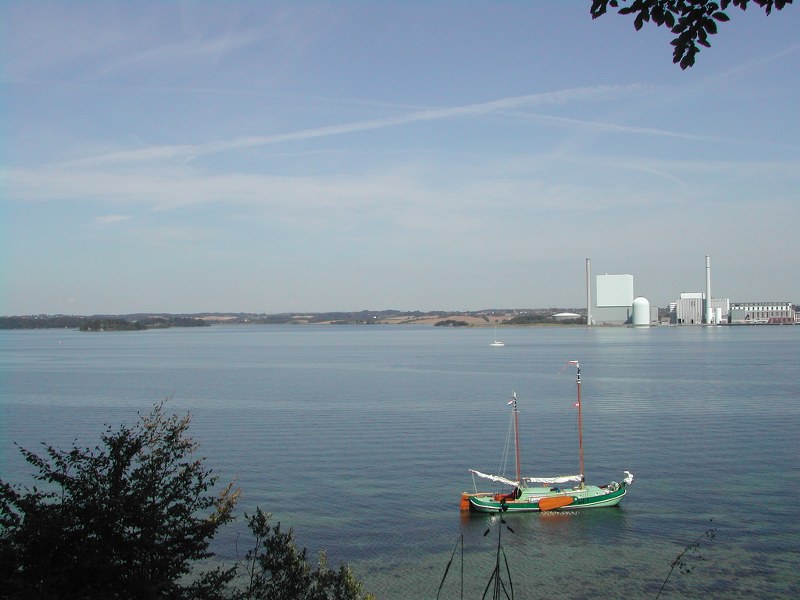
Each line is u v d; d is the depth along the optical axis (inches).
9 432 4047.7
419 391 6058.1
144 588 883.4
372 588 1962.4
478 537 2352.4
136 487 972.6
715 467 3097.9
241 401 5398.6
